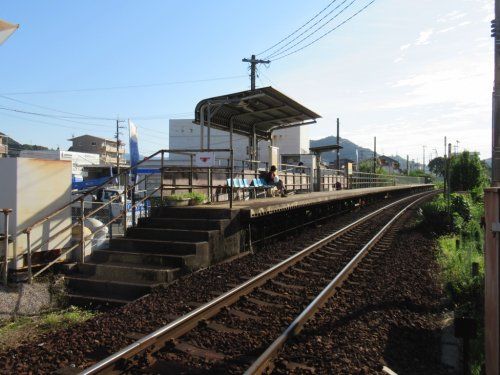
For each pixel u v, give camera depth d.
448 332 6.27
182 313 6.61
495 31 5.34
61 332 6.03
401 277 9.30
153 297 7.52
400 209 28.31
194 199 13.09
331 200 20.50
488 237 4.50
